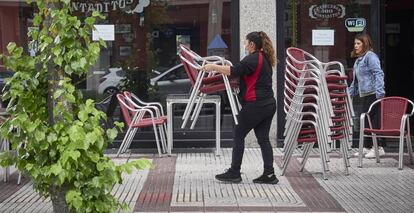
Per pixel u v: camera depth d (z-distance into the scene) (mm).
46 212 9750
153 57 15141
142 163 7273
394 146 15336
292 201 10203
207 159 13930
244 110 11188
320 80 11547
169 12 15078
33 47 7301
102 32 15047
